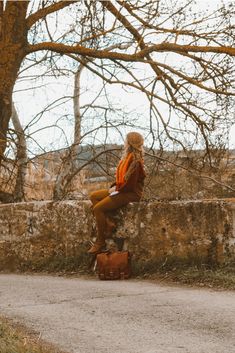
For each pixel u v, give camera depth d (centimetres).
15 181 1531
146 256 966
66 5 1471
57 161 1597
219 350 546
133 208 982
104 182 1708
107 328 636
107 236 990
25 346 554
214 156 1518
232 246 908
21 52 1517
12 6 1504
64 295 823
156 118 1500
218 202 920
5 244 1123
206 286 859
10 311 736
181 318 667
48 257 1083
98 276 975
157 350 550
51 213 1086
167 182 1580
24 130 1530
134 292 827
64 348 567
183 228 940
